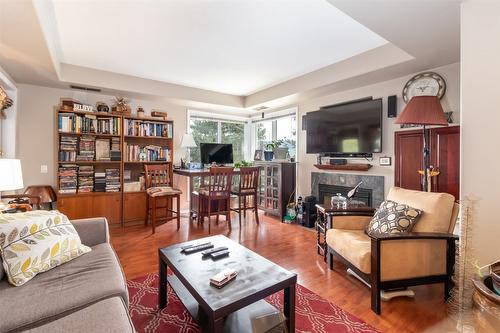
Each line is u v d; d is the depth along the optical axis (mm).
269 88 4590
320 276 2438
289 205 4598
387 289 1938
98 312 1150
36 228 1639
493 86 1633
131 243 3297
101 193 3947
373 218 2418
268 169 4973
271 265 1672
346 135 3885
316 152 4336
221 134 5797
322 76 3635
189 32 2580
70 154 3797
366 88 3688
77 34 2631
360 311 1902
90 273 1543
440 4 1797
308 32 2584
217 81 4246
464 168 1740
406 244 1963
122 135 4109
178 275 1573
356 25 2453
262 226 4191
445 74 2910
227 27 2482
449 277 2014
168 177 4465
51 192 3807
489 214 1636
